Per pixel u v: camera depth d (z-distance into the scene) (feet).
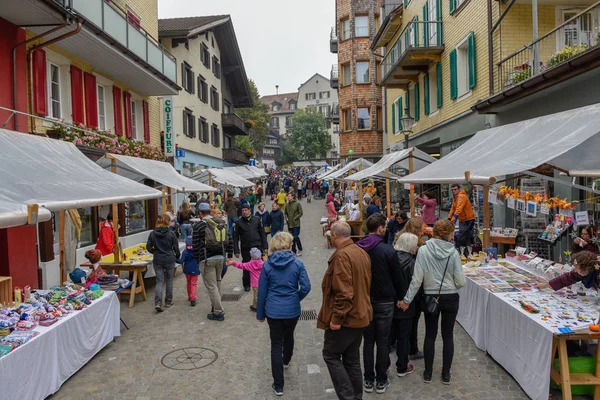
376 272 15.46
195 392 16.26
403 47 60.13
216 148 106.73
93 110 40.24
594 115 19.13
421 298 16.29
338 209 75.66
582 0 37.01
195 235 24.39
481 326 19.36
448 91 52.03
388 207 48.03
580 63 24.02
